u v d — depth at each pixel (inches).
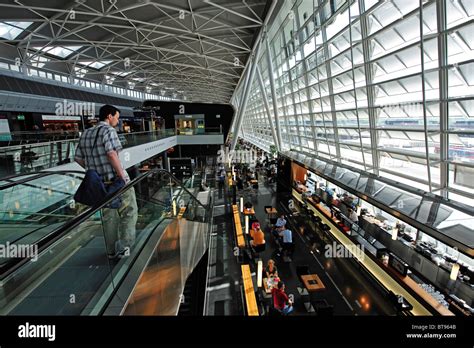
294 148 818.8
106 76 1267.2
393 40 311.3
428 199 286.2
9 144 358.0
